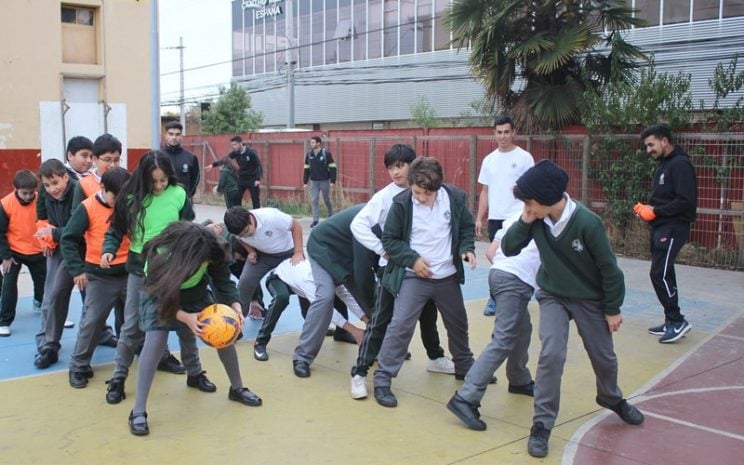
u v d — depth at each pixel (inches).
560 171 155.2
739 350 247.0
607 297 162.1
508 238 167.6
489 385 210.7
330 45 1325.0
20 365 225.9
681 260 424.5
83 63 495.5
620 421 183.2
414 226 189.3
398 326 192.7
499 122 271.0
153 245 172.6
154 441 169.2
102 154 220.2
